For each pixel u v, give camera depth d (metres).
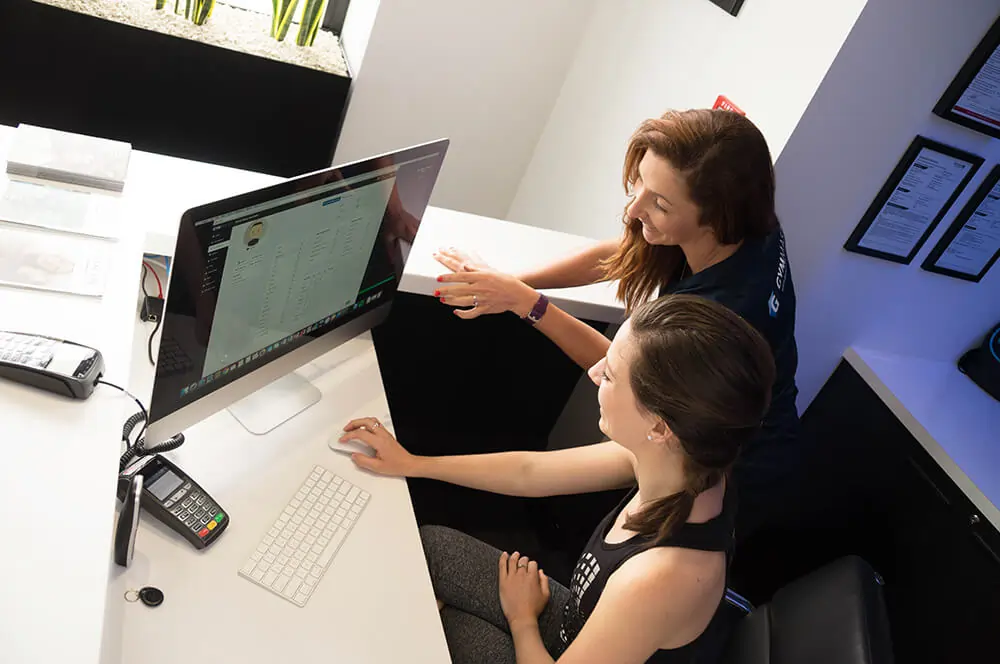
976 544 2.08
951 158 2.20
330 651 1.28
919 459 2.29
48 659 0.94
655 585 1.27
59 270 1.44
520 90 3.31
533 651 1.55
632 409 1.28
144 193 1.77
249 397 1.66
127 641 1.17
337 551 1.43
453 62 3.15
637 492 1.50
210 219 1.22
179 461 1.48
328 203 1.44
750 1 2.29
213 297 1.33
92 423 1.22
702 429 1.21
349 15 3.22
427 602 1.41
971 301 2.56
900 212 2.27
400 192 1.61
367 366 1.86
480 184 3.56
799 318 2.44
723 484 1.36
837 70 2.02
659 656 1.34
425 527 1.79
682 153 1.52
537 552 2.42
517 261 2.18
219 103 2.91
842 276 2.39
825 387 2.64
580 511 2.45
